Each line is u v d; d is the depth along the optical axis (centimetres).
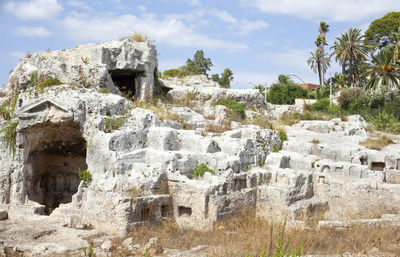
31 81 1816
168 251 934
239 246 892
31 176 1484
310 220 1274
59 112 1358
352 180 1393
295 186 1332
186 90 2264
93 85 1678
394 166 1545
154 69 2214
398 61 4131
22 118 1390
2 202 1392
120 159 1288
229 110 2088
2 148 1442
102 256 895
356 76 5041
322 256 822
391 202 1260
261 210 1318
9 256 937
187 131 1473
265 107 2414
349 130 1978
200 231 1113
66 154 1622
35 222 1232
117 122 1401
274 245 846
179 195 1215
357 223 1086
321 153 1659
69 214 1261
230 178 1247
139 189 1178
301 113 2436
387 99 3497
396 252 844
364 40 5278
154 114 1501
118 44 1945
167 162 1271
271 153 1536
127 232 1057
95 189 1191
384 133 2075
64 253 924
